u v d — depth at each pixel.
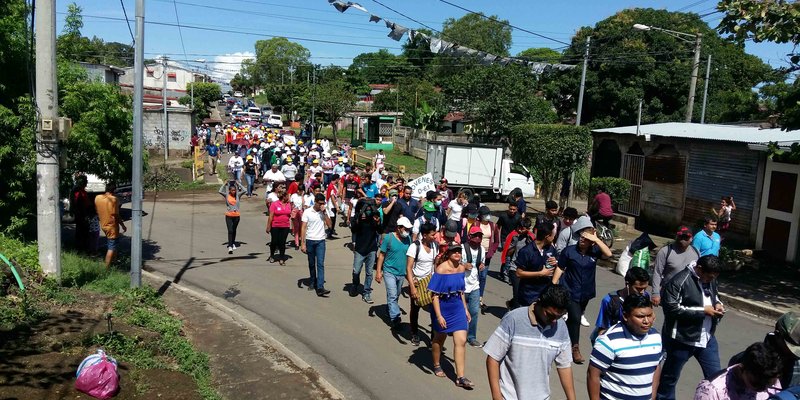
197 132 46.31
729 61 35.06
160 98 57.09
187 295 10.23
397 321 8.87
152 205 21.27
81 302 8.41
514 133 22.20
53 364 6.11
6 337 6.68
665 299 5.87
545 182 21.91
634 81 34.00
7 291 7.85
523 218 9.10
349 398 6.56
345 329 8.90
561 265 7.46
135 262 9.49
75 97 11.06
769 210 14.59
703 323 5.79
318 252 10.62
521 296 7.80
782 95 12.17
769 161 14.57
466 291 8.09
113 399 5.66
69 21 12.30
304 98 55.31
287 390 6.55
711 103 33.19
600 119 35.62
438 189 16.73
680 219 17.72
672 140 17.56
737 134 16.72
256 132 44.25
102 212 11.00
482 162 26.88
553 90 37.88
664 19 36.41
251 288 11.05
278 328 8.90
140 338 7.36
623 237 17.88
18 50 9.92
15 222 9.68
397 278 8.86
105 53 51.81
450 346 8.27
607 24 37.12
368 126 51.22
